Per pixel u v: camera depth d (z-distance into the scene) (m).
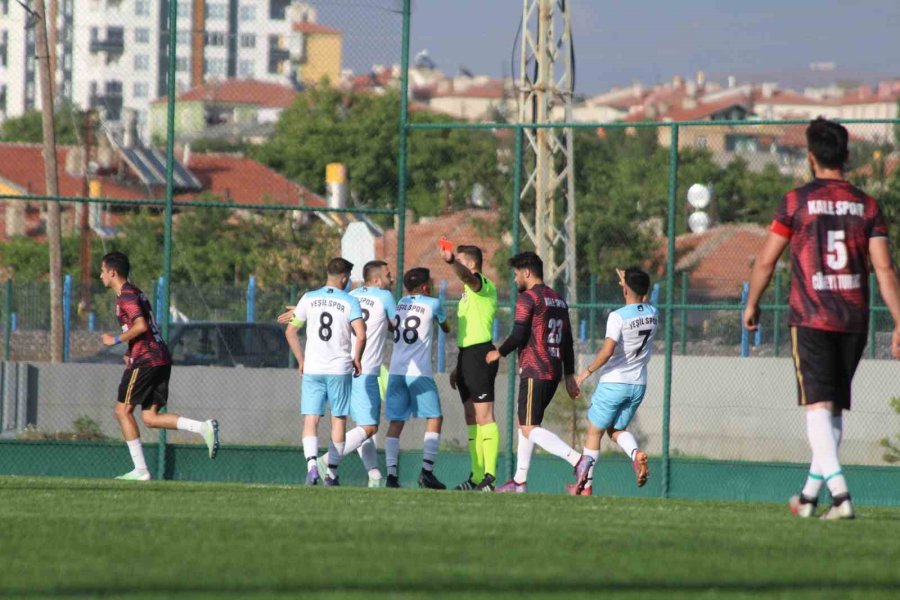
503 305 44.59
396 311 38.28
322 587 14.08
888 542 18.62
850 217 21.02
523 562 16.17
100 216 122.38
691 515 22.97
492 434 37.28
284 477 43.53
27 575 14.91
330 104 168.62
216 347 55.34
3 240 134.38
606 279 78.56
